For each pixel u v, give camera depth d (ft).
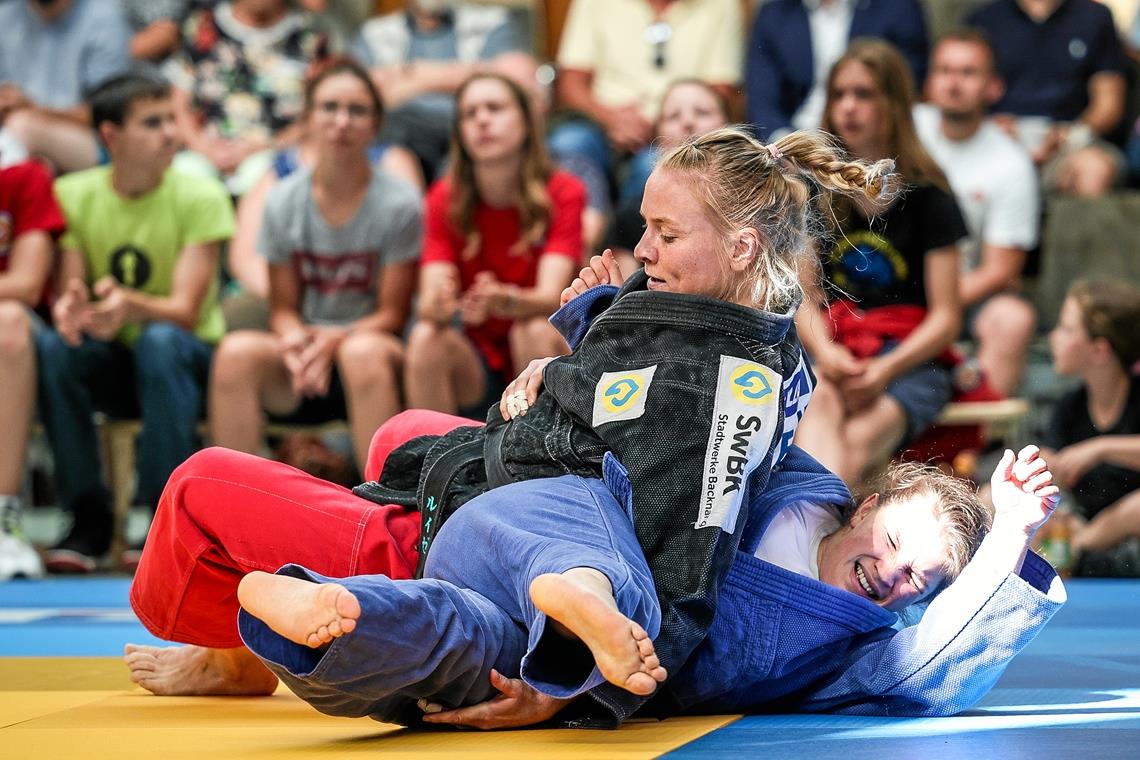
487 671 13.20
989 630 14.25
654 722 14.30
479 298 34.55
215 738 13.56
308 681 12.23
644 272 15.08
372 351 35.91
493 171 35.99
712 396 13.70
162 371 36.35
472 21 46.39
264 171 43.34
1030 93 44.39
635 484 13.44
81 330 36.35
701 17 45.47
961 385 36.14
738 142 14.69
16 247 37.58
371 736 13.50
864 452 34.65
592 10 45.75
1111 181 42.45
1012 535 14.32
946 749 12.51
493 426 14.94
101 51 45.09
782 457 15.15
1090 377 36.11
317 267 37.55
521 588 12.82
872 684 14.62
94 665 19.98
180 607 15.43
